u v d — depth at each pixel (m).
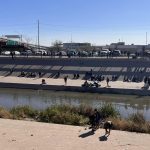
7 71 71.50
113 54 80.38
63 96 49.44
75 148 18.95
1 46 114.75
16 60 75.19
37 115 28.30
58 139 20.66
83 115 28.09
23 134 21.78
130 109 39.69
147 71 61.59
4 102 44.88
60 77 65.19
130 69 63.09
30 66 72.06
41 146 19.33
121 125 23.66
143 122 24.70
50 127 23.53
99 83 55.09
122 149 18.80
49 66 70.31
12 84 57.34
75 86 52.44
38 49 122.50
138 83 54.69
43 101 45.47
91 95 49.56
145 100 45.62
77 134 21.72
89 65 67.31
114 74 62.22
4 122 25.09
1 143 19.91
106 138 20.86
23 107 30.36
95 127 22.69
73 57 73.94
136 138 20.94
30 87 55.84
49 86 54.31
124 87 50.19
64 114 26.83
